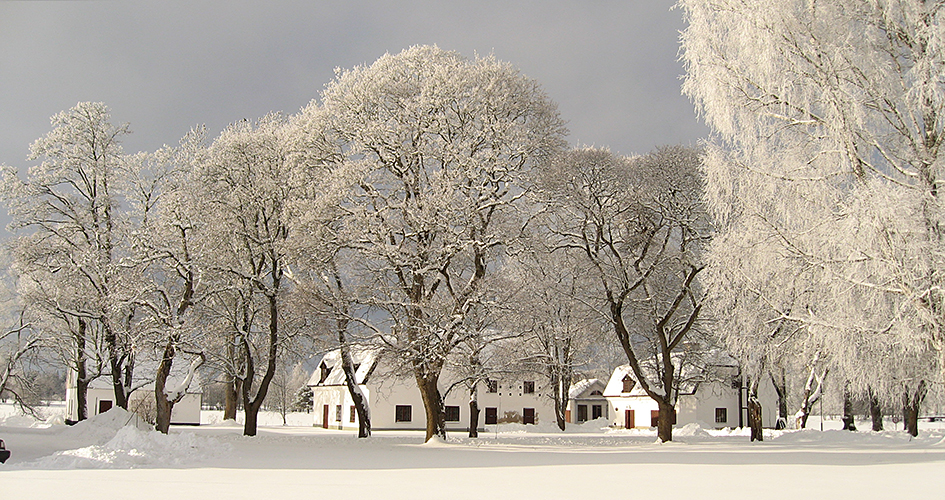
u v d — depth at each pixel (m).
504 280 32.31
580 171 34.91
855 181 17.86
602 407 81.56
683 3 20.56
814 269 18.17
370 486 14.11
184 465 19.69
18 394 44.44
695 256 34.47
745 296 20.47
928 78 16.62
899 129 17.80
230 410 62.88
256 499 11.74
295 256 31.53
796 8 18.14
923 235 16.08
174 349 33.25
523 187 32.19
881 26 17.77
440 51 33.81
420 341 31.03
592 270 37.12
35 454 24.27
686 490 13.48
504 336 33.72
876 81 17.38
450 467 19.52
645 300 37.78
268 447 29.75
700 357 43.81
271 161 36.53
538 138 32.28
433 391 34.28
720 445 34.84
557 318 48.81
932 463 20.95
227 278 35.72
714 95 19.50
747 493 13.05
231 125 38.12
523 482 15.09
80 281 38.38
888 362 18.88
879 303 16.97
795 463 21.12
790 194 18.70
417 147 31.55
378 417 59.03
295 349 37.28
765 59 18.22
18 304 41.97
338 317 32.66
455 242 30.41
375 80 32.34
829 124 17.50
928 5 17.03
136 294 32.62
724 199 20.30
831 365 21.11
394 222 31.20
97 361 44.38
